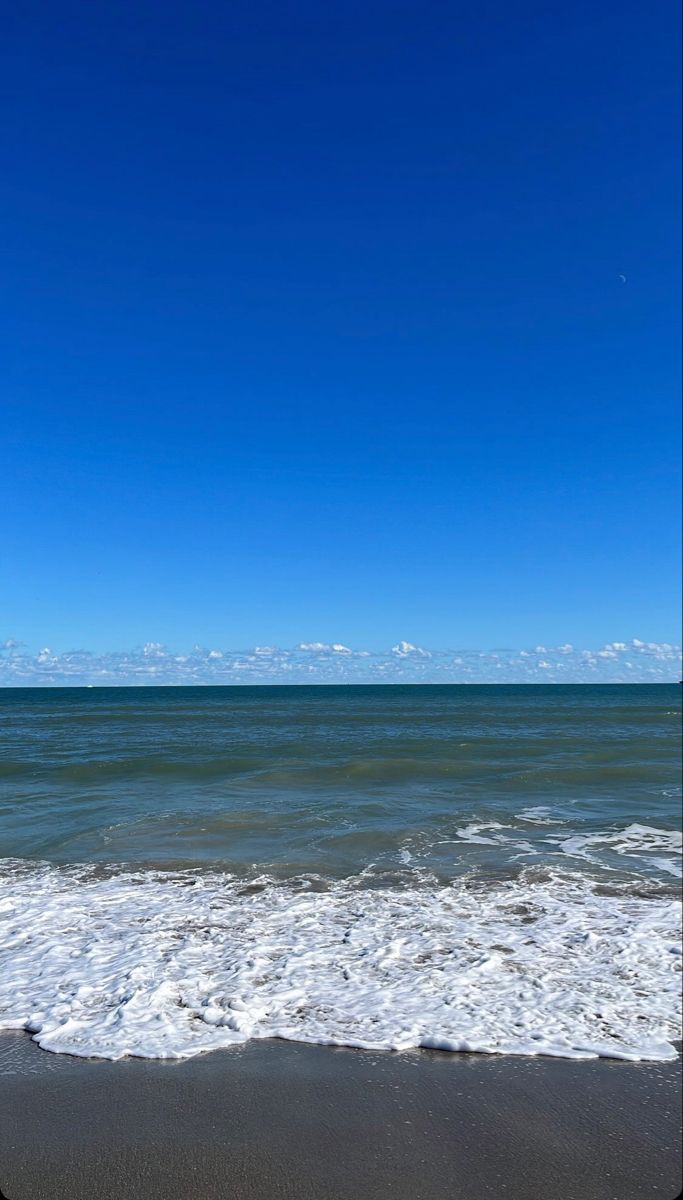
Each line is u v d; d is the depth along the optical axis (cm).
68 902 930
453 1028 571
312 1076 500
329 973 688
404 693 17000
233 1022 581
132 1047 540
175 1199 377
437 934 805
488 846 1246
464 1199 378
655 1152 419
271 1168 402
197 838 1286
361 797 1708
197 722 4822
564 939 788
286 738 3397
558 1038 557
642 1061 524
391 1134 434
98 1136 430
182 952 746
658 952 746
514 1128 442
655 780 1991
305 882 1027
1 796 1705
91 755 2584
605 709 6962
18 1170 398
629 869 1100
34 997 630
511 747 2881
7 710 6956
